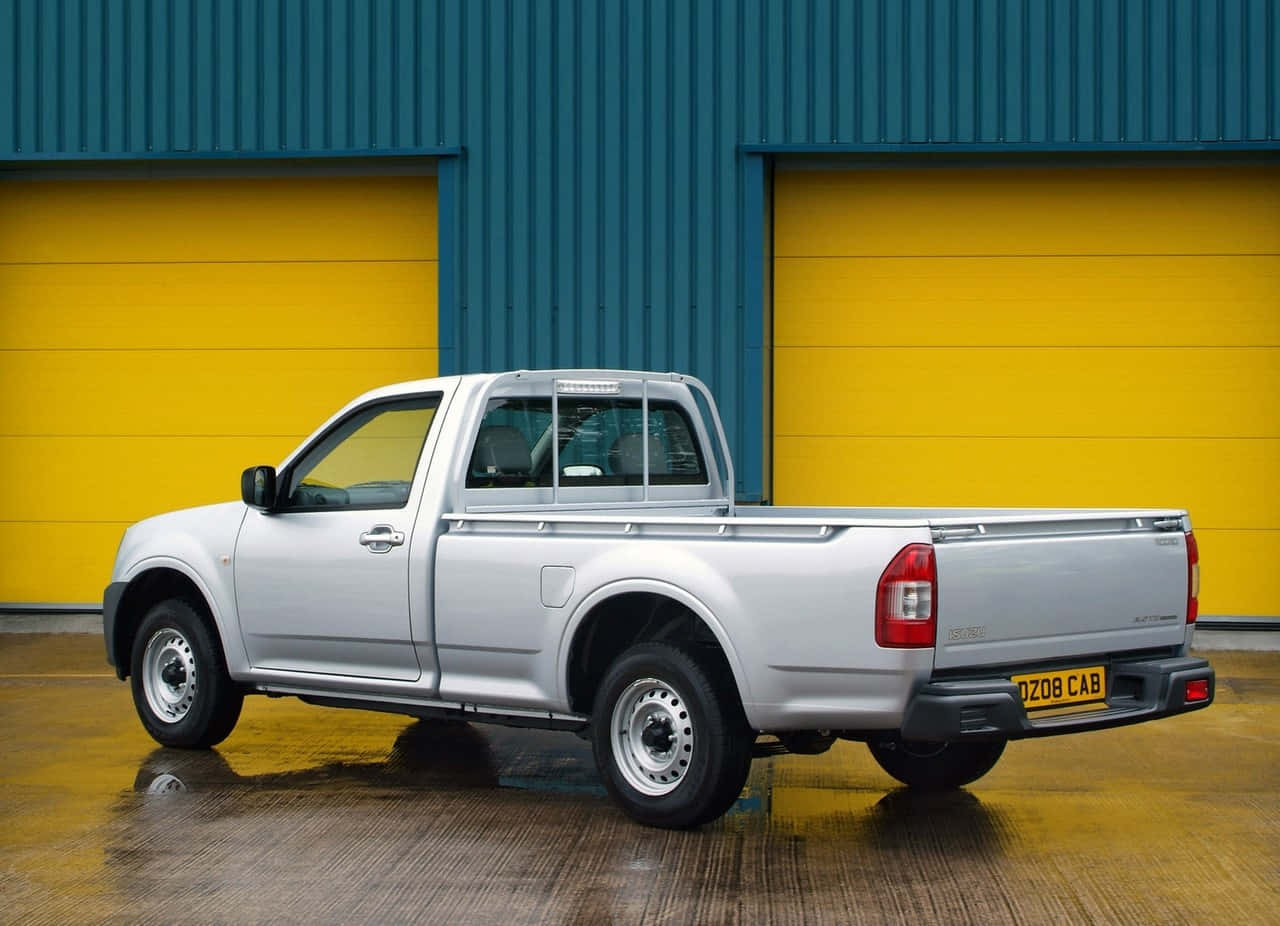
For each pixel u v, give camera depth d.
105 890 5.83
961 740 6.00
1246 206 12.93
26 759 8.27
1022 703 6.07
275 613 8.01
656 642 6.70
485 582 7.19
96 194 13.98
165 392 13.93
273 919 5.48
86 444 14.01
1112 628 6.54
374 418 7.91
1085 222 13.05
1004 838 6.59
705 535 6.57
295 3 13.41
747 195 12.95
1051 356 13.08
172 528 8.56
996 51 12.76
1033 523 6.38
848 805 7.20
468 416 7.57
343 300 13.73
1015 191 13.10
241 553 8.16
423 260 13.64
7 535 14.07
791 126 12.94
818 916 5.51
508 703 7.20
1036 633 6.28
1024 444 13.11
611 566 6.75
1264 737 8.89
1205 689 6.66
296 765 8.12
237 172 13.73
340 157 13.45
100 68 13.61
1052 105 12.72
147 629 8.59
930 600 5.97
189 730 8.38
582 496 8.10
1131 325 13.02
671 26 13.07
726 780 6.48
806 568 6.21
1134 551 6.62
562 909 5.59
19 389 14.07
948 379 13.16
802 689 6.24
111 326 13.98
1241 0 12.58
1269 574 12.91
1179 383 12.99
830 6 12.90
